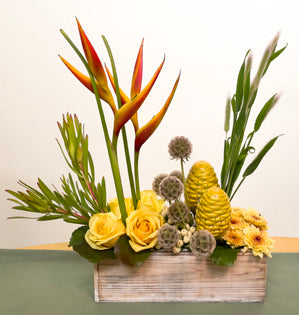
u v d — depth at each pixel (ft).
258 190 6.98
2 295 2.33
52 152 6.68
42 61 6.44
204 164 2.29
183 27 6.48
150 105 6.72
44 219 2.40
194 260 2.20
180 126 6.75
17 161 6.68
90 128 6.66
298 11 6.39
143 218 2.17
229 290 2.23
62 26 6.39
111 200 2.46
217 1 6.41
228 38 6.49
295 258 2.84
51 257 2.89
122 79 6.64
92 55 1.95
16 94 6.49
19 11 6.29
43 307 2.19
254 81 2.16
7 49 6.37
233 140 2.32
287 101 6.63
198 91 6.64
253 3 6.40
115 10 6.43
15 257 2.88
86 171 2.45
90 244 2.17
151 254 2.19
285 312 2.13
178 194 2.07
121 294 2.24
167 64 6.57
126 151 2.21
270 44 2.13
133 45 6.54
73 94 6.55
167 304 2.22
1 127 6.55
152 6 6.44
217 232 2.09
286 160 6.85
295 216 7.06
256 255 2.16
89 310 2.16
